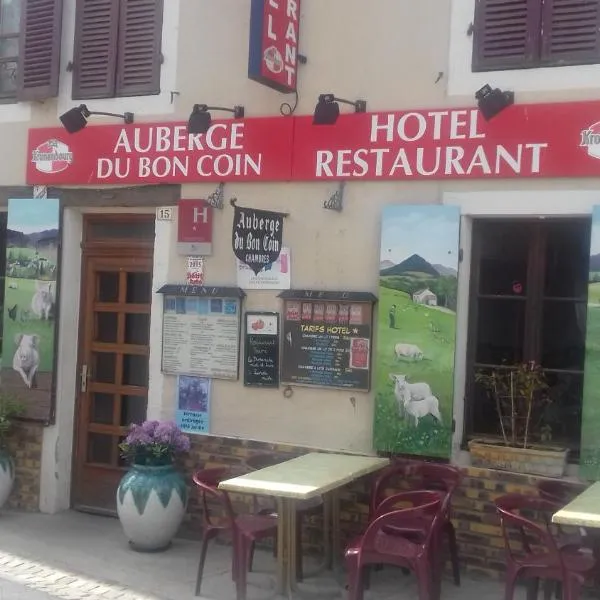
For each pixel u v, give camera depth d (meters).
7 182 7.47
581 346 5.65
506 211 5.67
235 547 5.28
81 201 7.11
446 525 5.46
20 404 7.21
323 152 6.21
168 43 6.84
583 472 5.34
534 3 5.62
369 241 6.09
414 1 6.00
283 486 4.89
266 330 6.39
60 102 7.24
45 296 7.19
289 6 6.16
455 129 5.81
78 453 7.35
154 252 6.86
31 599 5.27
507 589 4.66
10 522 6.98
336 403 6.16
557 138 5.52
